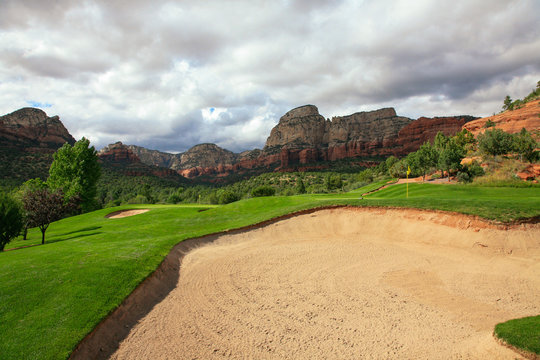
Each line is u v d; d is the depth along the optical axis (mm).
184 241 20391
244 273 15875
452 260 16484
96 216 45281
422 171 70250
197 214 33188
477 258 16344
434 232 19844
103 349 9328
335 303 12273
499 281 13648
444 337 9648
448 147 69375
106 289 12008
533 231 16766
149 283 13609
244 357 9008
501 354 8242
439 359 8500
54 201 28031
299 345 9516
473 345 9000
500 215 17969
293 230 24281
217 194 112875
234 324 10852
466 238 18109
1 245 24891
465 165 60719
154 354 9172
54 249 18109
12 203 25953
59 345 8625
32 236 34594
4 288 11562
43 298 11016
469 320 10633
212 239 21969
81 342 9000
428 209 21500
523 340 8344
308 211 26156
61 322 9672
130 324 10875
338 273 15508
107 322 10266
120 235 24578
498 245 16750
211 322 11023
